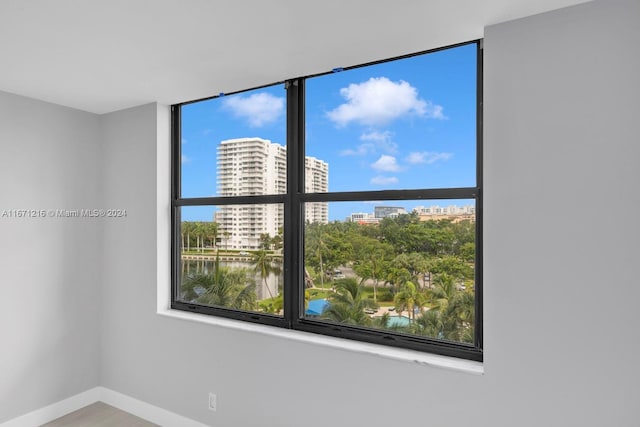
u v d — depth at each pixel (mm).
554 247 1685
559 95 1678
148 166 2996
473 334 2012
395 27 1821
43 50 2053
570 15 1656
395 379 2029
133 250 3068
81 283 3141
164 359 2891
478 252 1978
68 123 3059
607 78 1599
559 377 1672
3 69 2307
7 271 2729
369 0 1581
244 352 2529
